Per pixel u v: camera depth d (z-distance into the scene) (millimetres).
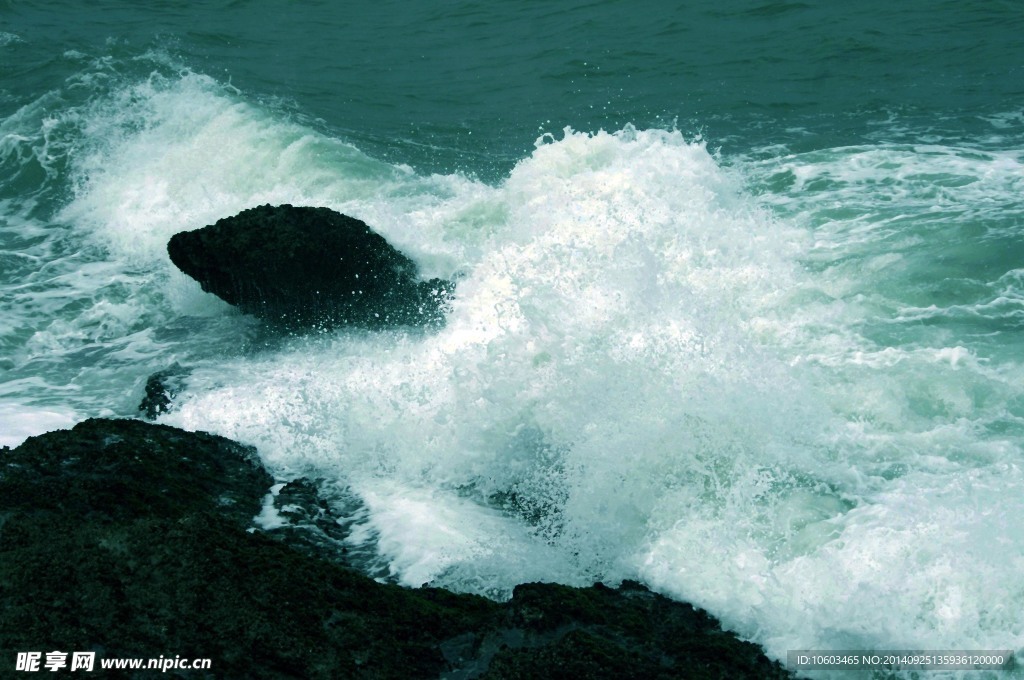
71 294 25938
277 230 23266
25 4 50969
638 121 34969
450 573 15008
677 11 45906
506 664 12219
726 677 12203
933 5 44250
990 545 13820
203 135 32500
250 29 47031
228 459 17531
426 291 22906
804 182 27922
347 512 16859
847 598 13430
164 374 21297
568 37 43875
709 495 15898
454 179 29781
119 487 15133
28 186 32375
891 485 15469
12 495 14828
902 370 18188
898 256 22625
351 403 19484
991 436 16453
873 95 35531
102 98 36688
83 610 12750
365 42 45125
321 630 12781
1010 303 20516
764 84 37469
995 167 27641
